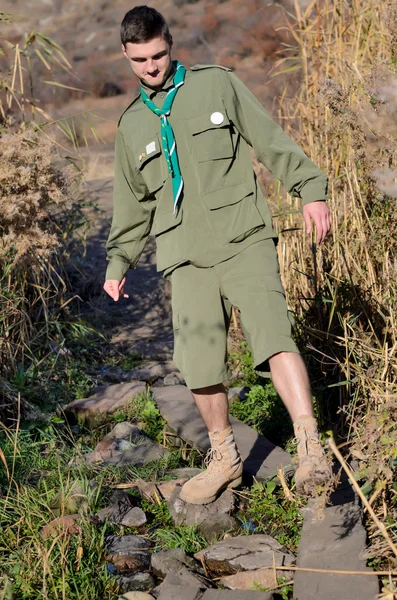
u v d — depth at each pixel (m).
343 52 5.12
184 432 4.34
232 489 3.56
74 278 6.95
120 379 5.44
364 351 3.72
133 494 3.74
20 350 5.23
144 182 3.46
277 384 2.99
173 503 3.50
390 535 2.97
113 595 2.96
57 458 4.03
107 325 6.52
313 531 3.07
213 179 3.17
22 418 4.62
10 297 4.81
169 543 3.26
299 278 4.68
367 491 3.04
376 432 2.99
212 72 3.23
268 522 3.38
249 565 3.02
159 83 3.19
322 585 2.74
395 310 3.74
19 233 4.79
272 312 3.05
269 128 3.18
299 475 2.76
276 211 5.06
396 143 3.65
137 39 3.09
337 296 4.12
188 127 3.17
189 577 2.96
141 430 4.59
